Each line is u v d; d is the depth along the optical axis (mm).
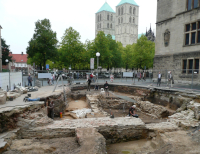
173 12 23875
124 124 9156
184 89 15570
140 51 44188
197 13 20188
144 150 8211
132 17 105000
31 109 9609
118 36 108438
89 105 16500
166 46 25234
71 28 37500
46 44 38781
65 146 7109
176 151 6844
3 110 8156
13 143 7254
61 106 14523
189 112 11227
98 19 118562
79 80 28734
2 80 14461
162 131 9141
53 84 23422
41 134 8195
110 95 19719
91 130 8062
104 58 40906
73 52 37000
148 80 23047
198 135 8070
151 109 15164
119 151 8180
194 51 20547
